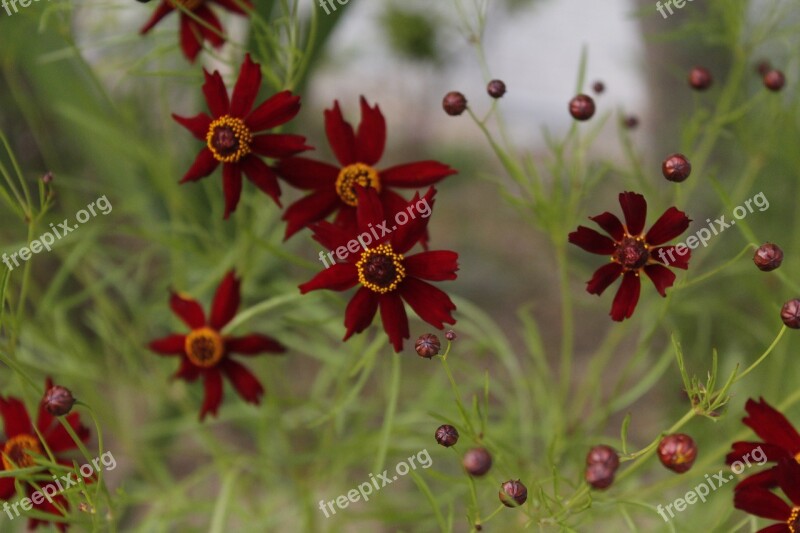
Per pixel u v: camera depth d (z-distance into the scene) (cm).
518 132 100
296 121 48
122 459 61
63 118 55
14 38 48
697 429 52
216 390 43
